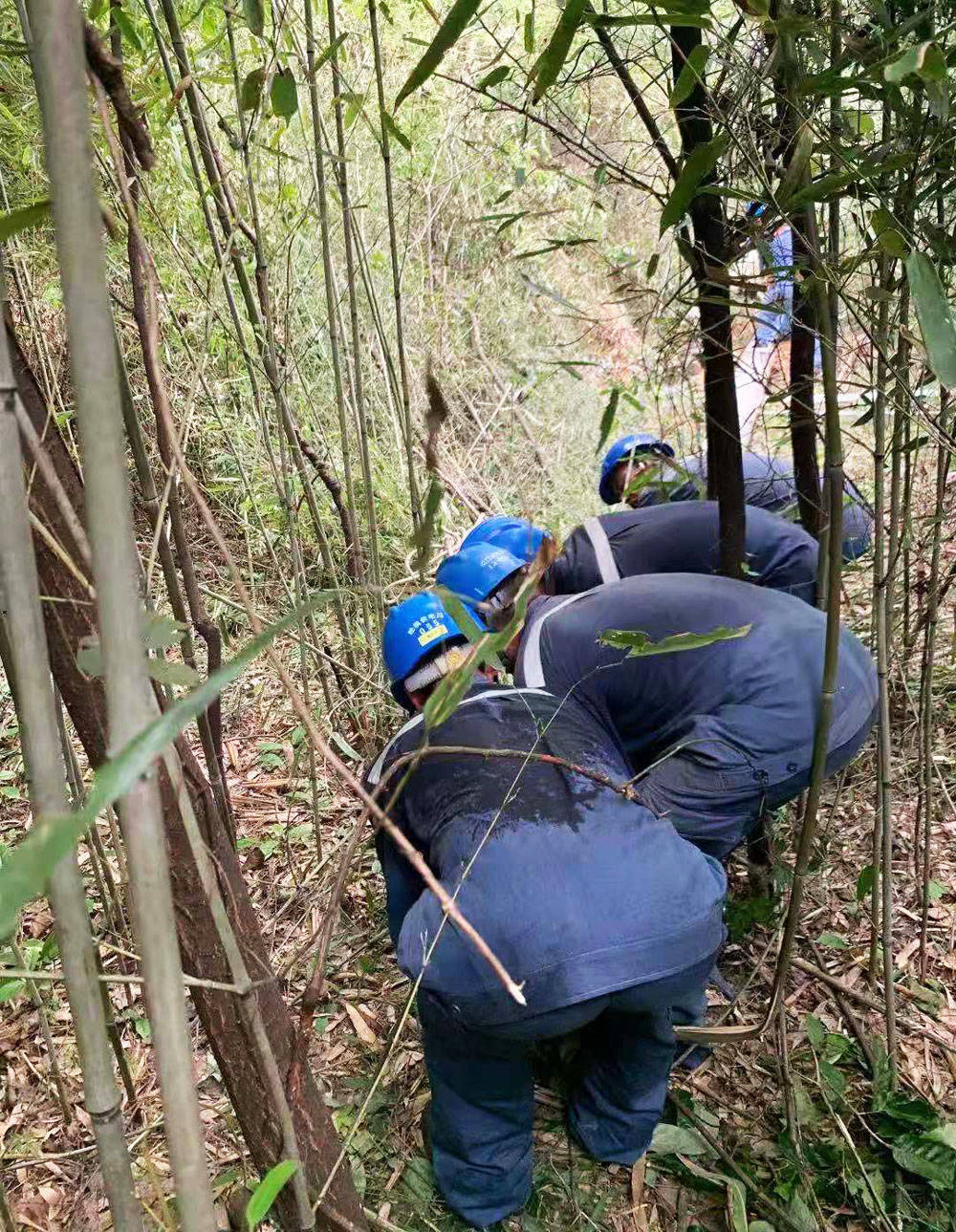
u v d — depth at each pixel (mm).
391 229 1776
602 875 1387
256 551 3293
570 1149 1771
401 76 4102
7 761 2854
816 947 2086
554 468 4359
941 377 851
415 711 1798
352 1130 1089
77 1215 1623
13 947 1173
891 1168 1651
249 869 2273
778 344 1771
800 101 1136
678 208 1172
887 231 998
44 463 598
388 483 3605
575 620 1866
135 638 438
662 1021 1562
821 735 1411
